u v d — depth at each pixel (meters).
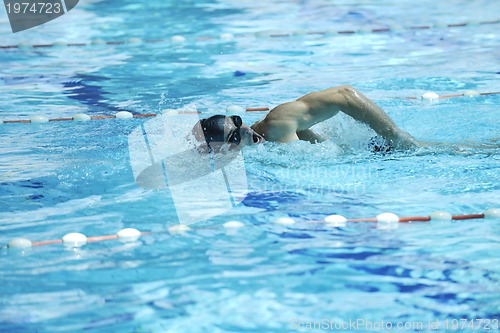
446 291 9.54
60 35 30.75
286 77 23.59
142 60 26.39
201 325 8.69
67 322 8.80
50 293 9.65
